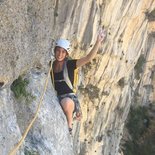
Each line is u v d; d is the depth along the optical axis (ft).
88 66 61.05
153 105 104.99
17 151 11.68
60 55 16.26
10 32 11.50
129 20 64.69
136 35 70.44
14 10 11.75
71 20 49.39
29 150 12.64
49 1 15.47
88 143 67.51
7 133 11.27
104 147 74.49
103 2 55.57
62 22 48.14
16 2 11.91
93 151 70.13
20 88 13.67
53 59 16.78
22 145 12.30
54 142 14.20
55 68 16.49
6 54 11.34
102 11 55.88
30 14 13.34
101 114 69.31
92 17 52.54
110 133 76.54
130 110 101.09
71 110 16.44
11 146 11.31
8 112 11.79
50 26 16.05
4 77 11.37
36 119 13.76
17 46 12.00
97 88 64.64
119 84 72.74
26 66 13.53
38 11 14.01
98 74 62.75
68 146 15.51
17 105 13.33
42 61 15.60
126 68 70.79
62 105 16.33
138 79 88.63
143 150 97.96
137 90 99.30
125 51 67.62
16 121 12.34
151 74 100.12
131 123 100.42
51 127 14.33
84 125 65.16
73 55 53.88
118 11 59.62
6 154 10.82
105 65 62.90
